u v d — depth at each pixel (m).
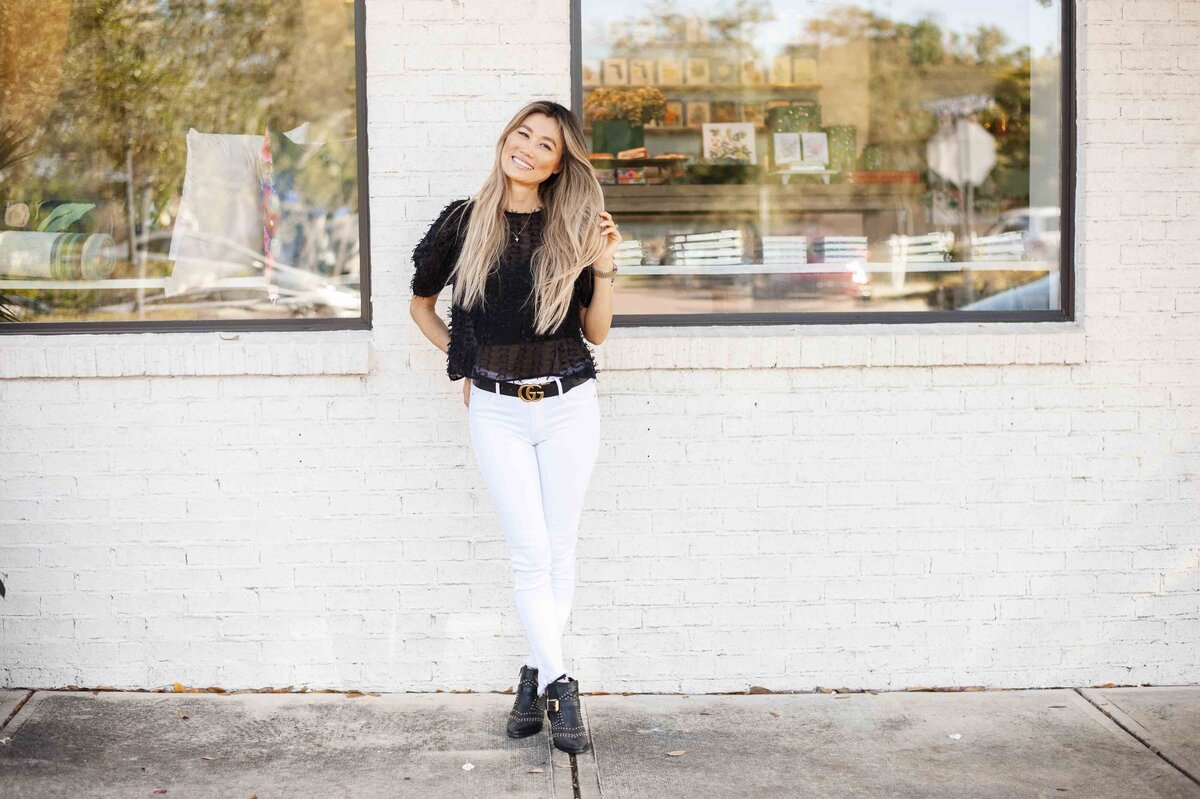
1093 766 3.33
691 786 3.19
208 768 3.27
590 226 3.17
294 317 3.95
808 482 3.88
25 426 3.78
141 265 4.00
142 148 4.00
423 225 3.75
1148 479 3.92
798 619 3.91
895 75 4.25
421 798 3.11
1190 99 3.81
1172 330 3.87
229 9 3.98
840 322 4.05
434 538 3.84
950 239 4.14
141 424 3.79
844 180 4.17
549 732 3.55
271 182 3.97
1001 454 3.89
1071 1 3.88
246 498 3.81
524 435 3.27
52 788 3.12
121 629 3.83
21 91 4.01
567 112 3.20
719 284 4.12
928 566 3.91
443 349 3.41
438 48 3.72
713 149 4.14
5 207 3.99
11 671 3.83
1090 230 3.84
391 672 3.87
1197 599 3.96
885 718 3.69
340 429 3.80
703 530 3.87
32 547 3.81
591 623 3.88
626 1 4.10
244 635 3.85
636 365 3.77
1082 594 3.94
